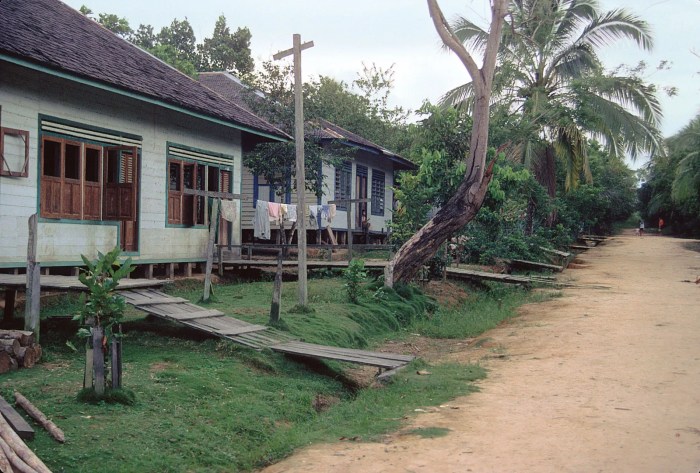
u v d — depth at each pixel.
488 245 25.22
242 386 8.03
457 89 29.47
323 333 11.27
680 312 14.79
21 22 13.12
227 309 12.25
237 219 18.55
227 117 16.38
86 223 13.30
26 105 12.09
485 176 16.20
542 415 6.90
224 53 44.59
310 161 22.94
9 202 11.70
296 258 20.28
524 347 11.16
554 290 20.11
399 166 31.88
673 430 6.31
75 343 9.37
